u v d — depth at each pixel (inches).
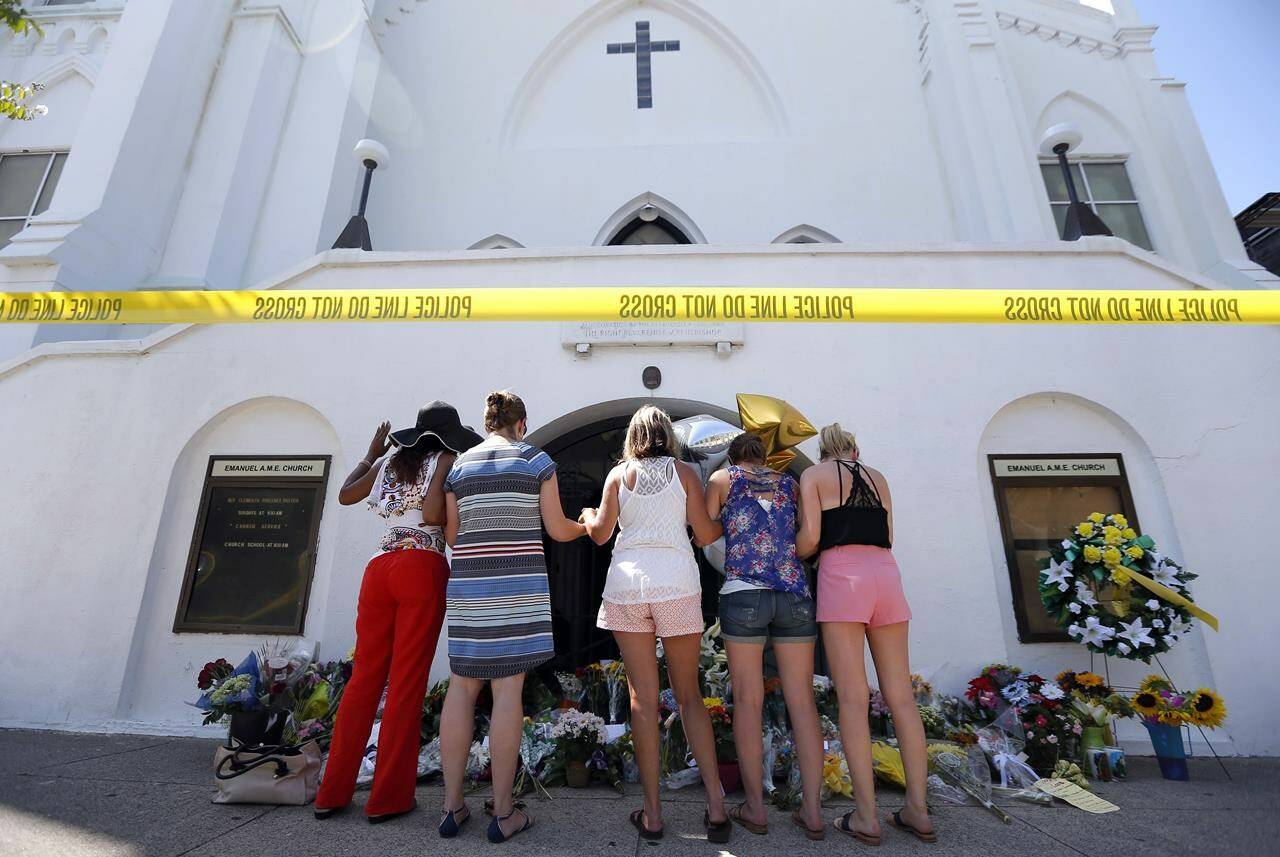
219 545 226.5
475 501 122.0
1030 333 234.2
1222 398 224.8
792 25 449.7
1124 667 208.2
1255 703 199.2
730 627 121.7
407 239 401.1
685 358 234.7
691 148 420.8
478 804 135.5
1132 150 407.5
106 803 130.8
